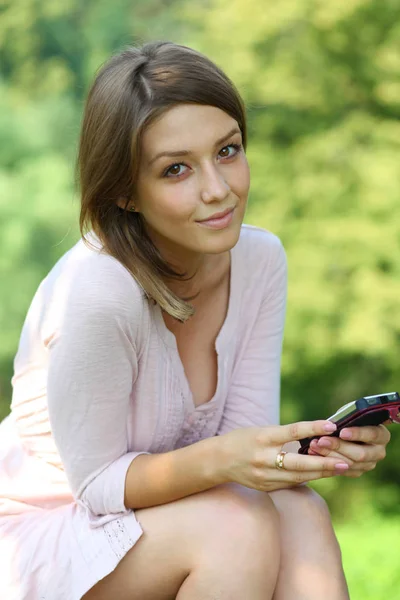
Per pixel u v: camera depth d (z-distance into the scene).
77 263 2.27
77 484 2.27
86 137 2.21
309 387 11.34
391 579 7.06
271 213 10.28
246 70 10.61
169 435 2.42
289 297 9.80
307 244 9.97
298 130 10.91
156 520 2.19
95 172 2.20
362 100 10.82
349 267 9.85
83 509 2.32
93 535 2.23
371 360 10.95
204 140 2.11
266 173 10.57
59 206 12.00
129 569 2.19
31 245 11.95
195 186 2.13
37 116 13.16
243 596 2.07
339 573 2.21
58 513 2.36
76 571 2.20
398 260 9.77
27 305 11.93
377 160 10.02
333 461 2.11
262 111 10.88
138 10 15.16
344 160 10.23
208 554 2.11
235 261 2.50
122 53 2.19
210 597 2.08
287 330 9.94
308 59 10.66
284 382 11.23
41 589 2.22
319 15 10.27
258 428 2.16
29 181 12.27
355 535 8.95
